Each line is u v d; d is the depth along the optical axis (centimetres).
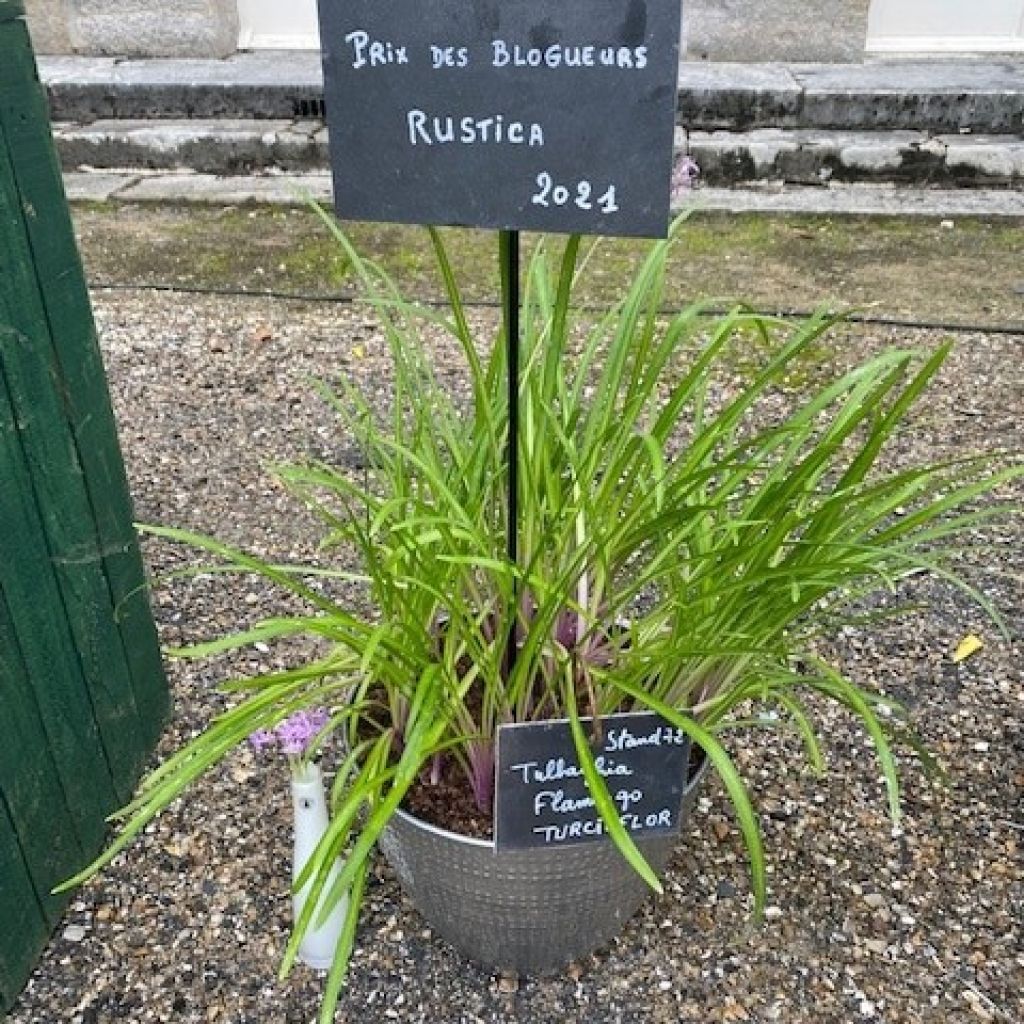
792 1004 130
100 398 142
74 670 138
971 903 142
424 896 124
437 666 106
